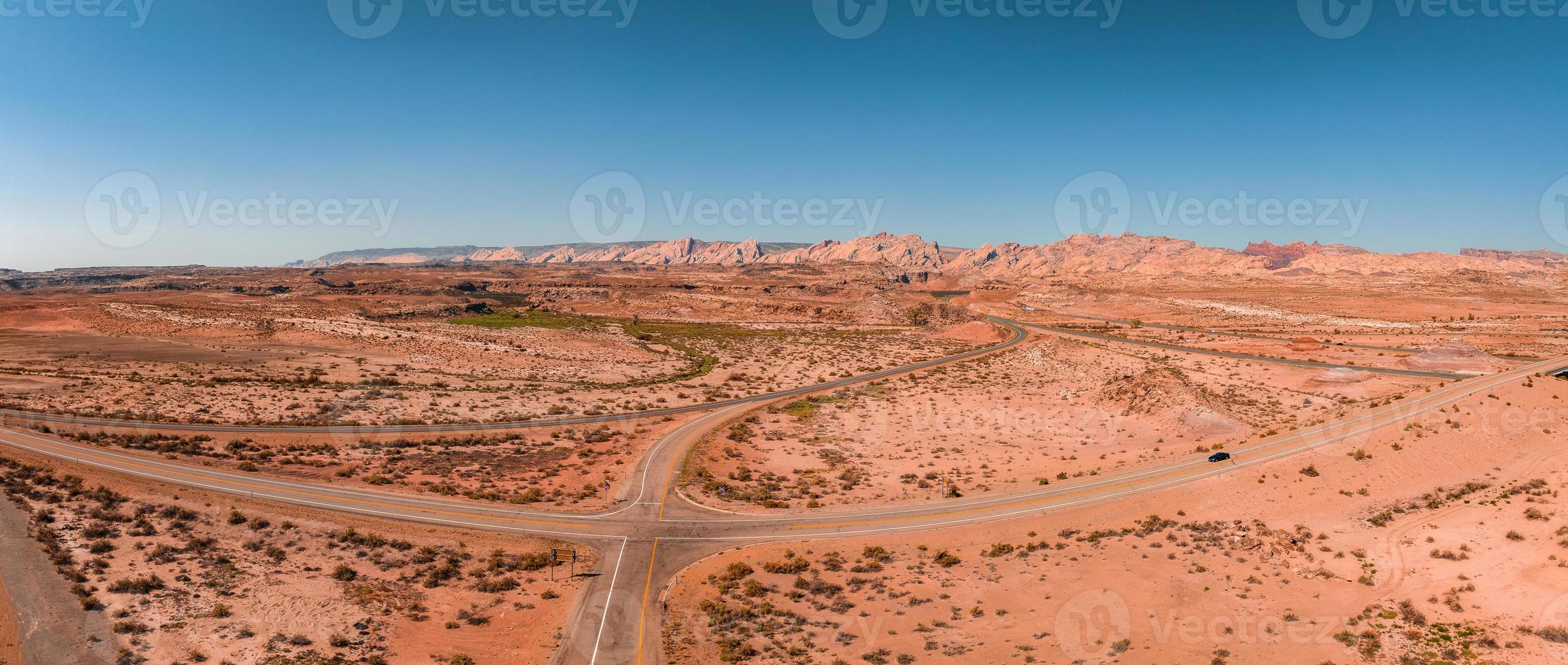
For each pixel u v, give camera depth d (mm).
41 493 47375
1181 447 69438
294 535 45062
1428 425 60312
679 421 87625
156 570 38781
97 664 30328
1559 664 30234
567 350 148250
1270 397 96500
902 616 37594
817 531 50219
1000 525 51000
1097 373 119312
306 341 135125
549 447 74062
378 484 56562
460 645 34562
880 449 77125
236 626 34438
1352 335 152875
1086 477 61312
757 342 174750
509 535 47844
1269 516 48938
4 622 32562
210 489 51438
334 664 32188
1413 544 42688
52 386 86938
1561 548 38781
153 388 88688
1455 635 33312
